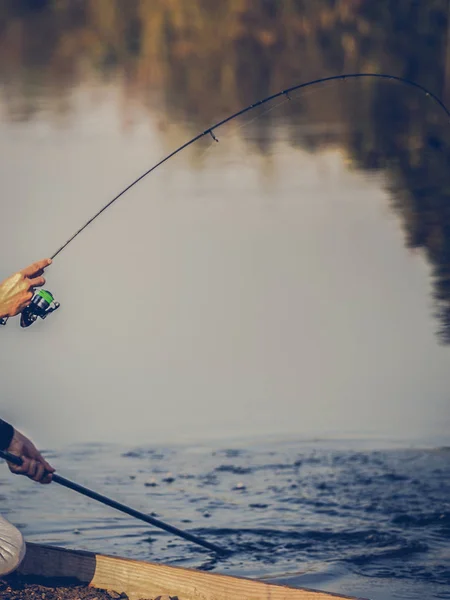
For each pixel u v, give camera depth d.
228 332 16.95
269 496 10.50
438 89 32.59
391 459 11.60
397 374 14.80
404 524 9.66
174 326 17.27
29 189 26.88
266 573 8.64
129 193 26.67
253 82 39.09
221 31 40.38
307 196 24.94
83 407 13.77
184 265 20.53
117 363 15.73
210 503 10.35
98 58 48.06
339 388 14.23
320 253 20.70
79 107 38.97
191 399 14.05
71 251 21.73
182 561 8.95
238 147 31.19
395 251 20.44
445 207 23.03
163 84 42.47
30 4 52.91
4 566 7.54
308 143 30.70
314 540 9.34
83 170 28.98
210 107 37.34
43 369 15.28
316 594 7.16
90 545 9.38
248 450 12.09
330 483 10.84
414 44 34.06
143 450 12.14
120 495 10.67
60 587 7.96
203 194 26.09
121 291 19.16
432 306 17.42
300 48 38.03
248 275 19.84
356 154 28.52
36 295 8.09
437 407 13.40
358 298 18.06
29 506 10.38
